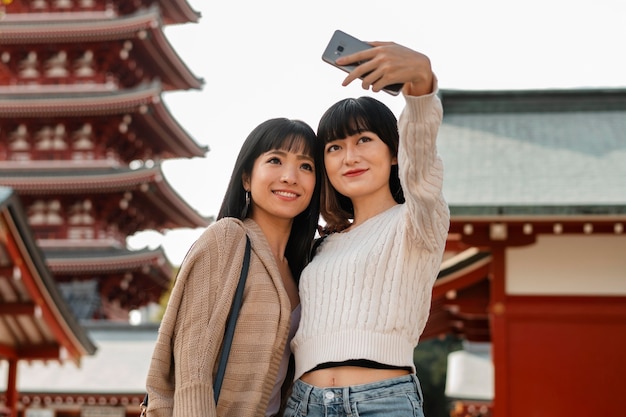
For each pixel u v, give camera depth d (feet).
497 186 37.55
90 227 112.47
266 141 10.20
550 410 36.58
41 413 74.18
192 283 9.48
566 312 36.94
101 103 107.65
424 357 133.18
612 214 34.17
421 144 8.91
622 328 36.76
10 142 113.19
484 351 86.84
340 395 9.21
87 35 109.70
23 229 47.24
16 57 113.09
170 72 121.49
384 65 8.54
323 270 9.72
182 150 121.29
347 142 10.05
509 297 37.19
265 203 10.20
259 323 9.53
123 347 81.76
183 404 9.07
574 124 46.57
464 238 37.01
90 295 105.70
